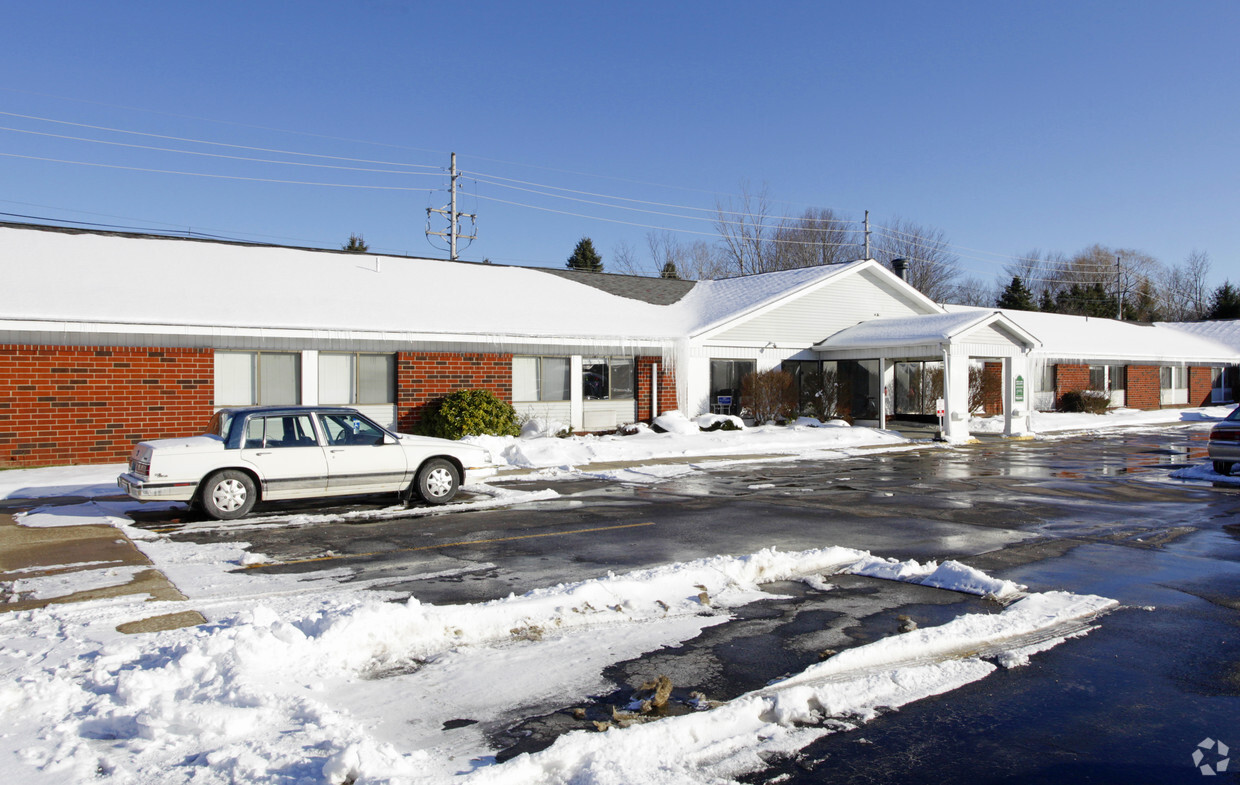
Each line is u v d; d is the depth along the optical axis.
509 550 9.41
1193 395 42.66
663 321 25.72
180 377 17.42
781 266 60.03
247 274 20.62
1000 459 19.94
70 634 6.12
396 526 10.91
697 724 4.64
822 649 6.07
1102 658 5.95
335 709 4.96
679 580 7.66
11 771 4.10
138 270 19.08
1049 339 36.06
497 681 5.43
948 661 5.80
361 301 20.72
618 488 14.66
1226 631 6.57
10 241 18.84
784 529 10.79
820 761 4.40
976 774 4.26
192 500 11.21
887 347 25.44
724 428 23.67
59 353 16.23
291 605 6.96
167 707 4.69
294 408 11.92
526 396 22.17
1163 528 11.00
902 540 10.12
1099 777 4.22
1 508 12.29
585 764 4.21
